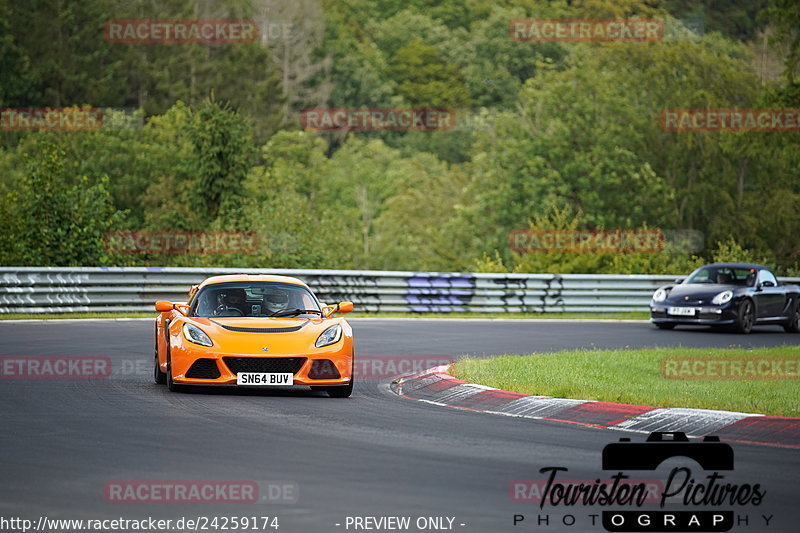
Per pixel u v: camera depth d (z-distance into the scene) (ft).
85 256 405.59
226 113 643.45
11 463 103.96
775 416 134.21
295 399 157.69
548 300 386.52
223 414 139.44
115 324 290.97
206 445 115.14
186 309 169.99
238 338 156.87
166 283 339.98
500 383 168.45
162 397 155.22
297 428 128.57
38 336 249.34
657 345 260.83
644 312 401.29
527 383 168.96
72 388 164.45
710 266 332.19
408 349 238.68
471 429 131.23
